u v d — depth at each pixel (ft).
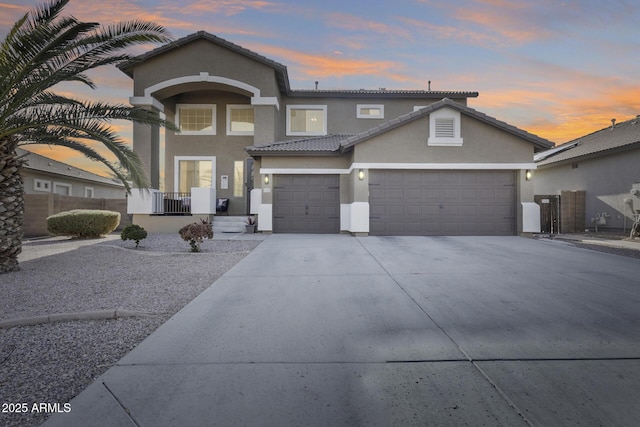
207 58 53.57
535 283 20.99
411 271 24.31
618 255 31.12
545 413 8.23
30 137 26.45
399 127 44.55
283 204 49.21
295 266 26.04
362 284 20.81
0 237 24.11
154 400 8.77
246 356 11.28
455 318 14.98
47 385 9.72
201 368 10.46
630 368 10.49
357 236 43.98
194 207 50.93
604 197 53.67
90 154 29.60
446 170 45.03
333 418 8.03
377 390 9.25
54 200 52.42
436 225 44.93
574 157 57.67
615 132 58.70
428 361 10.96
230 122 60.85
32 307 16.67
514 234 44.98
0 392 9.32
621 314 15.48
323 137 58.29
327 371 10.29
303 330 13.60
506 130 44.19
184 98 60.80
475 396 8.97
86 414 8.20
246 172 59.88
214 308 16.34
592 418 8.04
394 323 14.39
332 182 49.32
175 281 22.00
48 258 30.22
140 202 50.70
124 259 29.63
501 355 11.38
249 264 26.78
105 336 13.37
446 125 44.52
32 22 22.74
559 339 12.69
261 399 8.80
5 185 24.56
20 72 23.18
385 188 44.96
